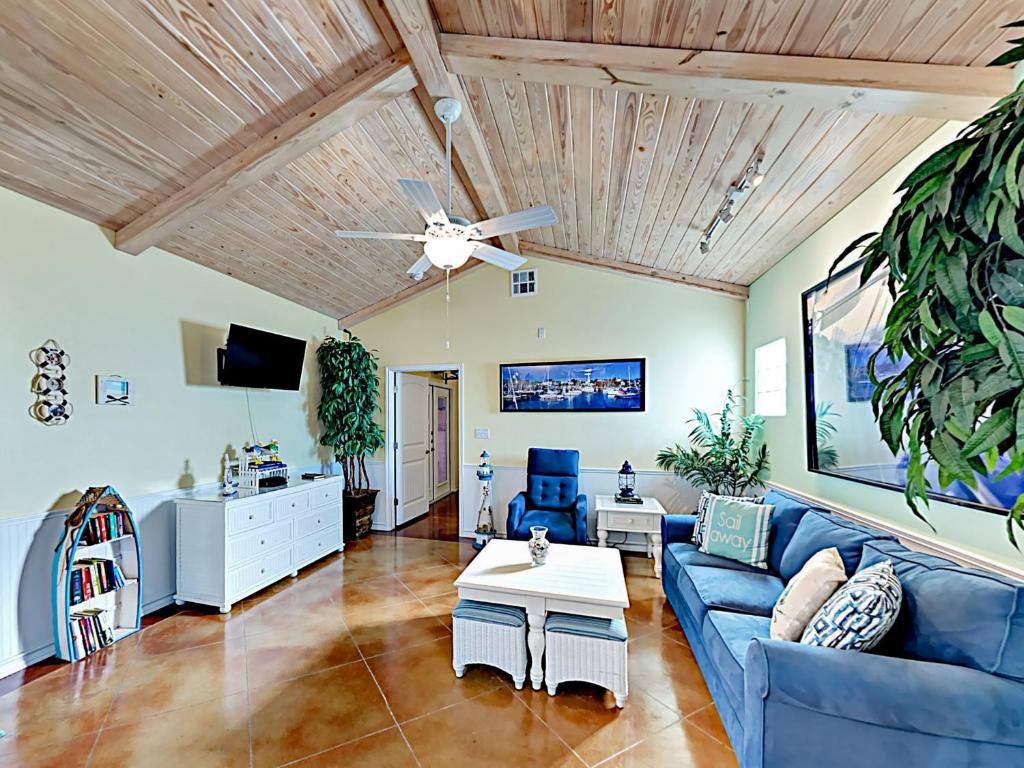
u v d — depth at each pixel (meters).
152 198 2.89
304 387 5.03
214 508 3.33
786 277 3.64
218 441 3.93
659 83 1.96
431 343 5.43
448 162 2.54
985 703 1.29
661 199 3.15
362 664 2.62
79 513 2.72
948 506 1.96
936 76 1.68
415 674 2.52
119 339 3.15
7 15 1.75
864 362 2.54
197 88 2.24
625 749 1.95
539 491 4.58
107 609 2.96
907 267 1.04
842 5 1.54
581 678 2.28
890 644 1.61
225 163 2.72
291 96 2.42
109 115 2.28
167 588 3.42
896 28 1.58
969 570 1.59
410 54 2.09
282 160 2.69
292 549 3.97
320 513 4.36
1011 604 1.36
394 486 5.68
